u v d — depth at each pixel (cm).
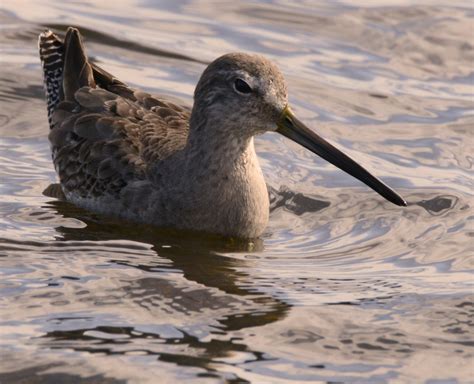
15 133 1759
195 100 1467
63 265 1298
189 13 2200
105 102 1603
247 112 1434
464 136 1798
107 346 1082
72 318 1144
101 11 2189
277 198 1594
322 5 2245
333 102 1884
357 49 2078
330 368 1062
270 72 1434
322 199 1594
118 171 1508
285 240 1461
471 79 1997
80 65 1681
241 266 1339
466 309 1212
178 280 1270
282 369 1054
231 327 1142
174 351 1078
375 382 1038
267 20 2177
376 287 1278
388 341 1127
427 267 1351
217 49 2044
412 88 1953
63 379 1012
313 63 2016
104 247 1376
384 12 2216
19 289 1215
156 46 2045
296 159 1731
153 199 1475
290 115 1451
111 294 1213
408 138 1786
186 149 1477
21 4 2194
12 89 1877
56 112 1647
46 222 1464
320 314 1188
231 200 1452
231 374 1038
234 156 1451
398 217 1527
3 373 1020
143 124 1564
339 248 1427
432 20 2183
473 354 1105
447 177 1658
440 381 1045
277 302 1219
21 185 1598
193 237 1452
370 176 1441
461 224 1497
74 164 1561
